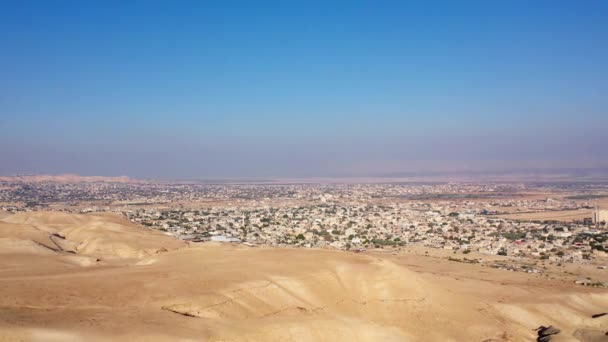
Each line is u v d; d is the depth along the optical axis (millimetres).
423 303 76562
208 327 47625
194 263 81375
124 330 43812
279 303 65500
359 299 74125
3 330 39438
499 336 73812
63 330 41875
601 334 81438
